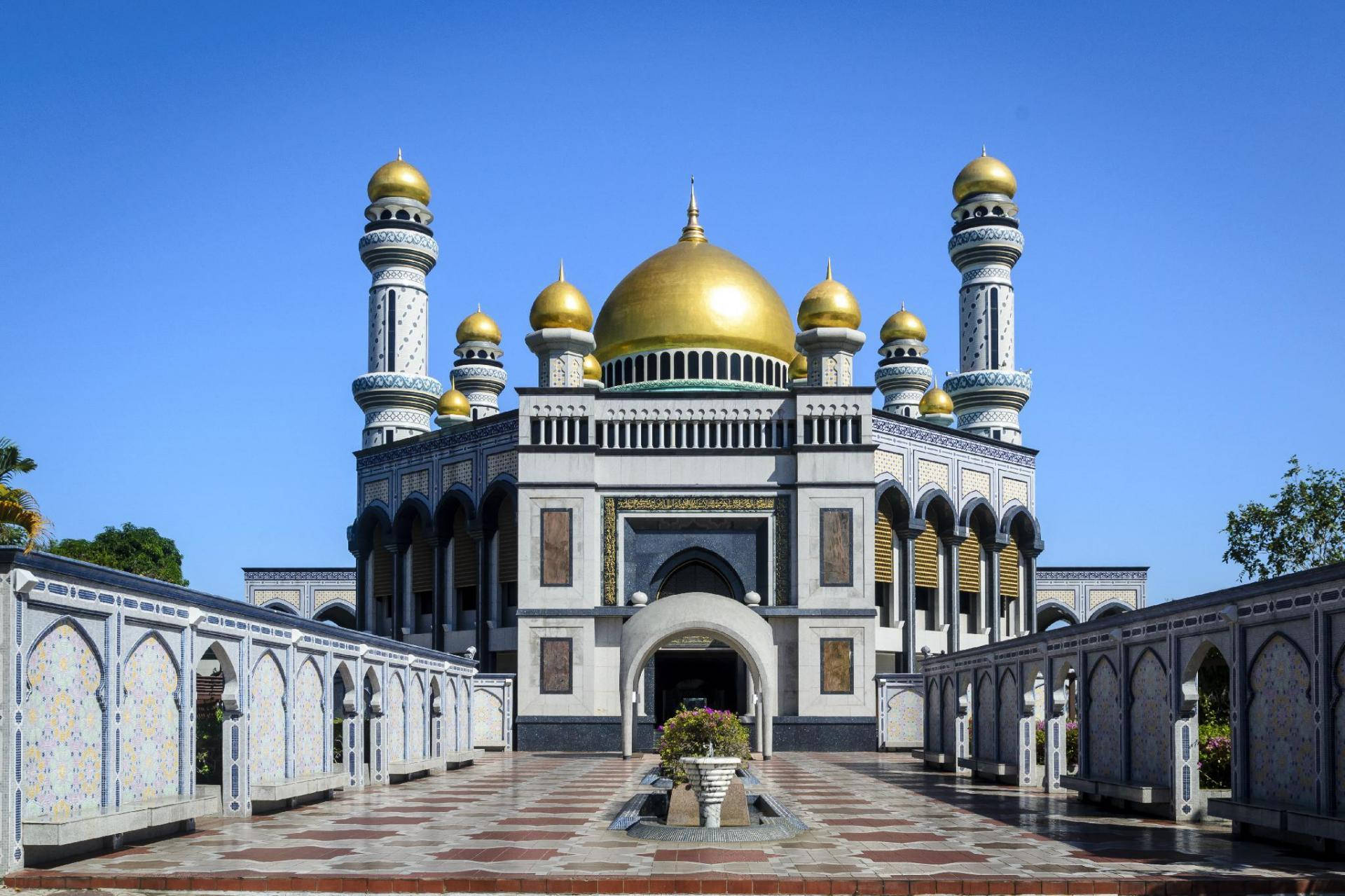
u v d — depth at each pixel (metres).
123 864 13.33
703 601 33.06
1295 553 35.38
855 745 37.38
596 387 40.91
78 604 13.51
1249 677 15.48
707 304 46.88
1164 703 17.75
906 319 65.00
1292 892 12.14
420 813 18.75
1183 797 17.28
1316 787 13.78
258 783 18.52
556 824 17.31
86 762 13.83
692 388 45.78
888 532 44.97
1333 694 13.50
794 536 38.94
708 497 39.25
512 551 43.88
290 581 67.88
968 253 59.16
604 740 37.94
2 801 12.31
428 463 48.09
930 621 47.84
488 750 37.66
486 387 65.19
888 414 44.84
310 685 21.03
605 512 39.38
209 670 31.42
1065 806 19.78
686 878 12.48
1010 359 58.91
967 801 20.64
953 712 28.48
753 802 19.42
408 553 49.50
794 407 39.72
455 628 46.94
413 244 57.66
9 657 12.35
